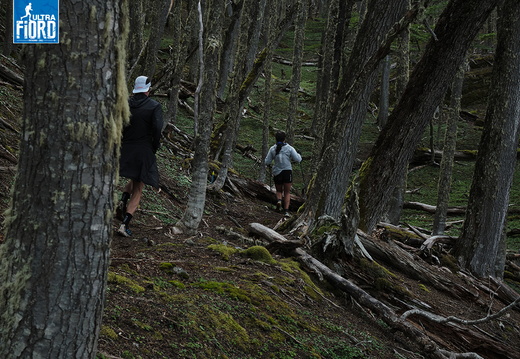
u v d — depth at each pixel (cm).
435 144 1692
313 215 605
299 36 1200
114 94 167
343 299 497
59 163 157
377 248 666
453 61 591
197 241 538
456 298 659
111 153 168
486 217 794
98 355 233
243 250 511
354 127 637
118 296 312
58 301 160
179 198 789
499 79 796
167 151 1005
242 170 1241
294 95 1218
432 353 423
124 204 554
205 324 313
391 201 948
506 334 603
